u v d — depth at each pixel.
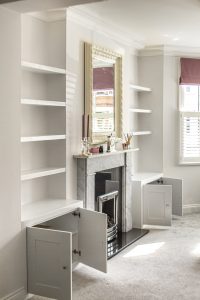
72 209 3.98
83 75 4.50
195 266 4.13
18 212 3.34
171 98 6.29
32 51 4.01
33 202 4.08
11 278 3.29
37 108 4.14
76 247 4.08
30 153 4.05
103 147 4.83
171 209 5.59
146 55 6.20
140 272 3.98
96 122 4.69
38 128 4.16
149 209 5.65
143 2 3.99
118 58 5.24
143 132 6.00
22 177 3.53
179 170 6.44
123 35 5.31
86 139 4.46
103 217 3.80
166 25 4.94
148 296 3.43
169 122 6.30
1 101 3.12
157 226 5.71
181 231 5.44
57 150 4.24
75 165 4.40
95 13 4.38
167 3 4.03
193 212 6.58
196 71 6.36
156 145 6.26
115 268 4.09
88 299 3.38
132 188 5.57
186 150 6.48
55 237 3.31
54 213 3.72
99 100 4.75
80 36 4.41
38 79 4.13
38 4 3.01
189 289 3.57
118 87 5.23
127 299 3.38
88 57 4.46
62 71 4.08
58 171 4.08
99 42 4.81
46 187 4.32
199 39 5.75
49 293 3.38
